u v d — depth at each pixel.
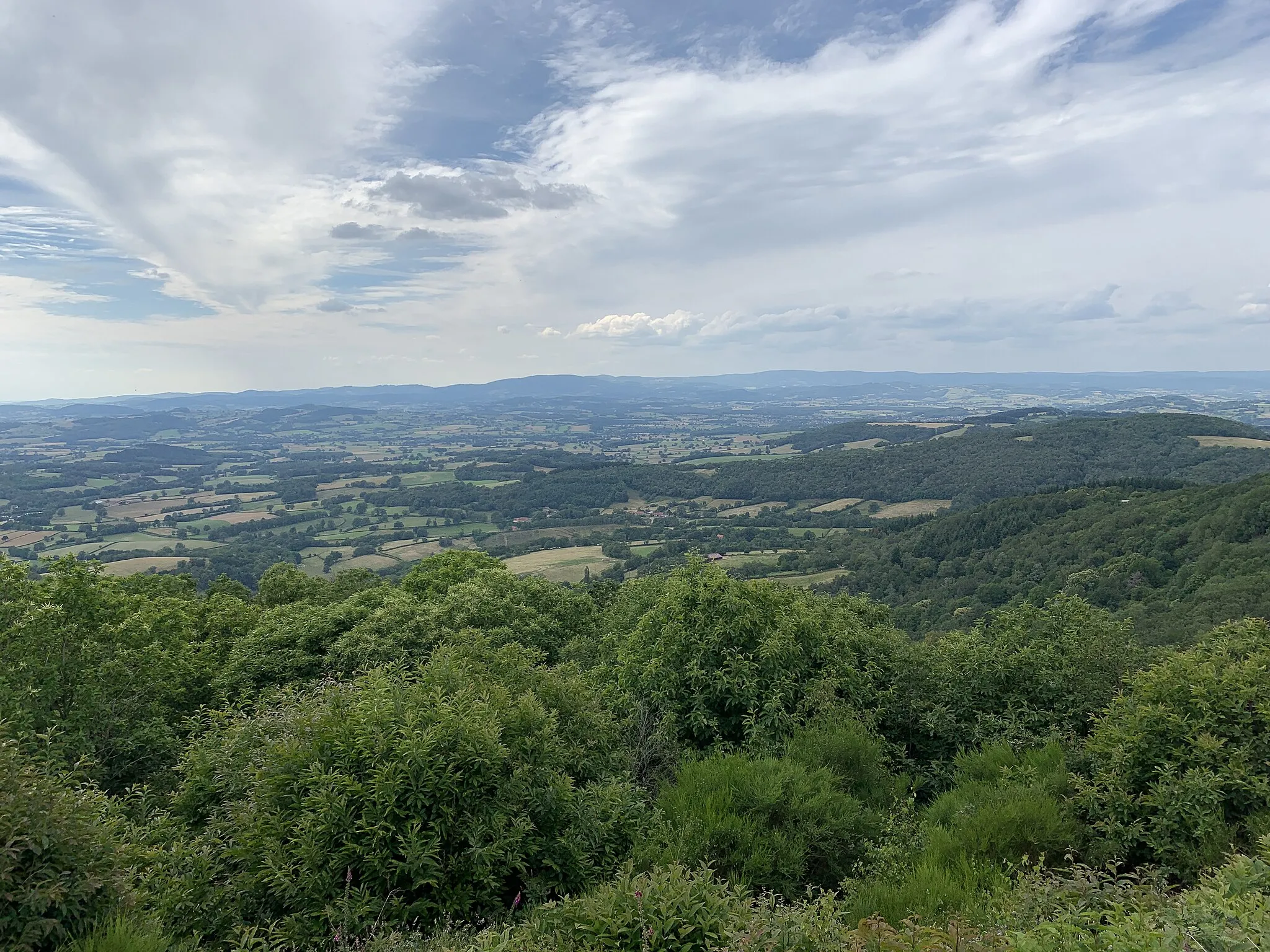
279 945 5.38
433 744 6.46
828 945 4.44
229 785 7.91
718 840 7.03
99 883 4.79
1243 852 5.89
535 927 5.23
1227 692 7.20
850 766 8.90
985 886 6.12
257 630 19.47
